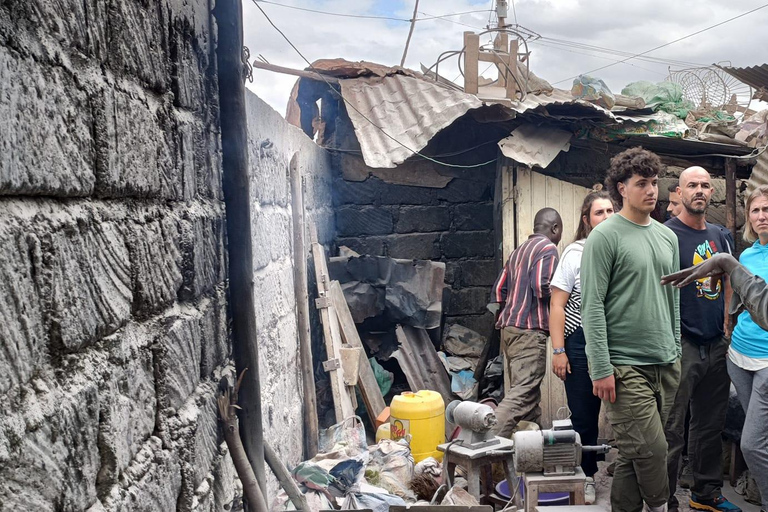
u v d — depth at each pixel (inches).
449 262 283.3
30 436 44.9
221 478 95.3
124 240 64.5
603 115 253.8
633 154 138.2
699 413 173.8
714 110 284.4
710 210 291.0
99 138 58.6
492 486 174.4
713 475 175.0
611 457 212.4
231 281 102.8
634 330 135.3
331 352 195.0
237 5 102.6
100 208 59.9
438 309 244.1
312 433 172.6
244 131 104.3
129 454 63.2
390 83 290.5
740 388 155.9
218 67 102.8
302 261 175.6
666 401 140.2
